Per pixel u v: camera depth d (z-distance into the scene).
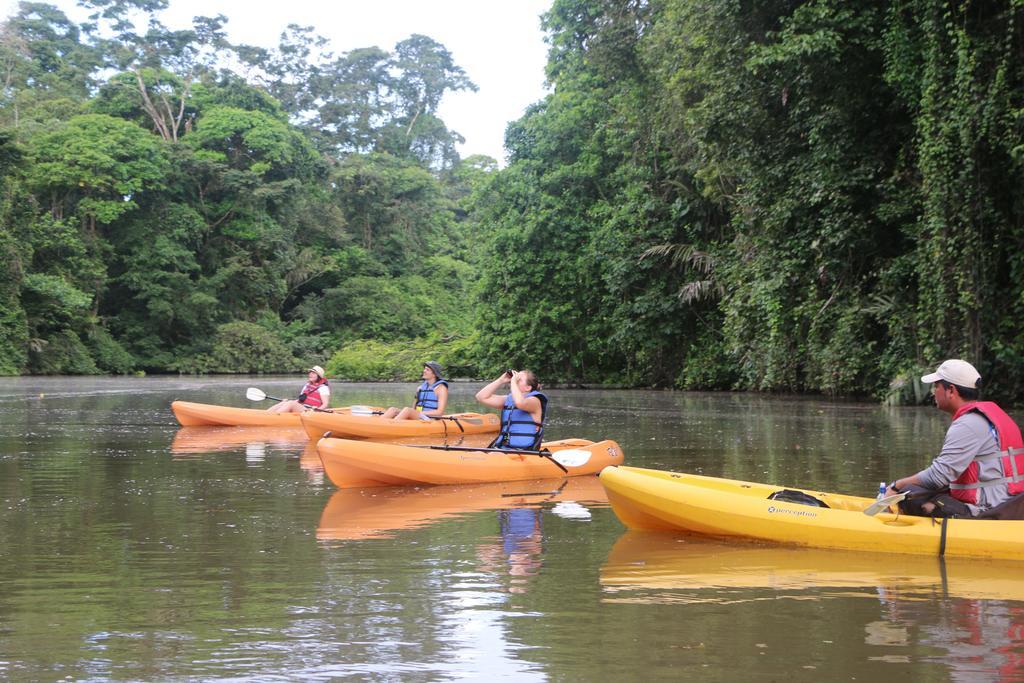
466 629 3.98
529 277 32.56
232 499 7.62
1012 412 16.03
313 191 62.03
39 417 16.95
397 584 4.76
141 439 12.90
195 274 54.75
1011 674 3.41
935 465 5.40
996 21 15.77
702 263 28.12
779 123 20.94
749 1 19.59
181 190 53.00
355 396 26.83
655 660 3.58
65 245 44.72
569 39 34.31
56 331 45.22
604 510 7.10
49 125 51.50
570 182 32.56
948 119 16.31
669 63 25.02
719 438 12.62
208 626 4.04
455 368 42.84
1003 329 16.84
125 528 6.32
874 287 20.70
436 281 64.25
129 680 3.38
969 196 16.34
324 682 3.36
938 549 5.30
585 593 4.57
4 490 8.10
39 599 4.49
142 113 59.00
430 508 7.19
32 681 3.38
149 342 51.00
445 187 77.19
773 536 5.69
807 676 3.40
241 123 56.84
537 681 3.37
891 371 20.30
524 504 7.40
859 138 19.92
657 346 29.52
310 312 57.81
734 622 4.07
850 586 4.68
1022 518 5.30
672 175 29.67
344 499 7.61
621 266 28.97
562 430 14.11
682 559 5.34
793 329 22.30
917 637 3.85
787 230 21.61
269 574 4.98
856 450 10.93
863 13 18.11
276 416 15.48
